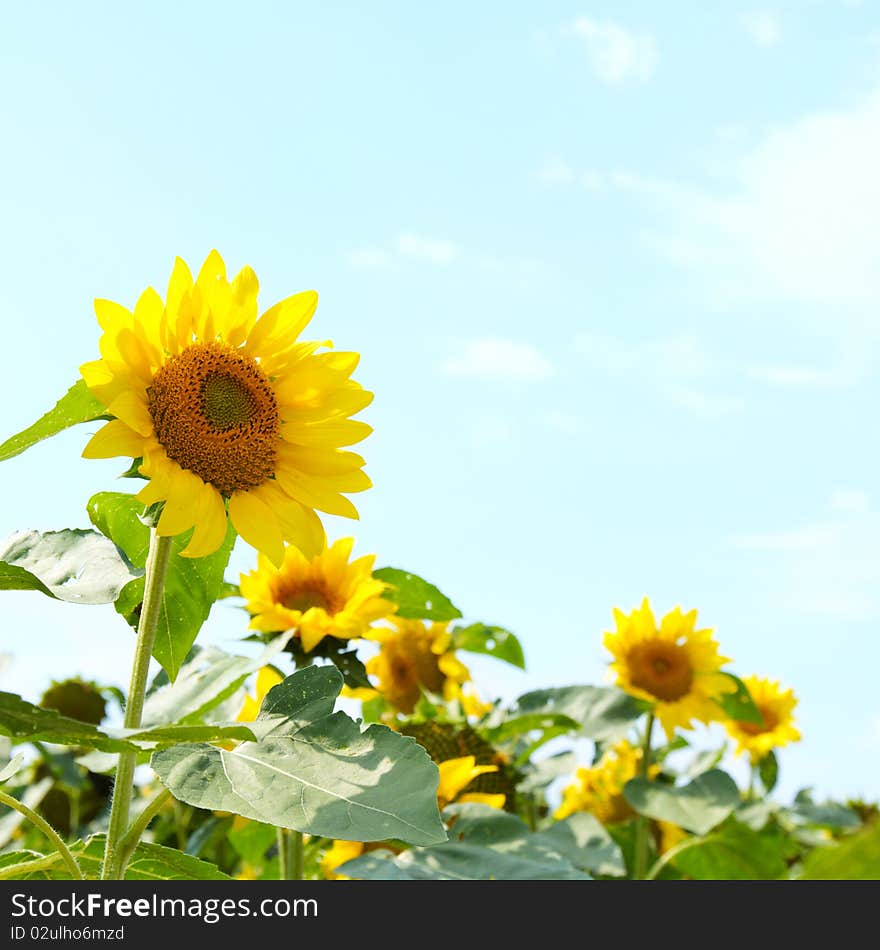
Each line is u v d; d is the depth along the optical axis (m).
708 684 2.45
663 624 2.48
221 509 1.49
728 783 2.24
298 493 1.52
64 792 2.67
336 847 1.97
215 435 1.49
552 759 2.24
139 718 1.44
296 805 1.31
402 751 1.36
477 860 1.76
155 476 1.45
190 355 1.51
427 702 2.27
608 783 2.60
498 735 2.18
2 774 1.45
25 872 1.48
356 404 1.56
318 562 1.97
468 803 1.89
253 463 1.51
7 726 1.28
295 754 1.38
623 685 2.45
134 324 1.47
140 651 1.45
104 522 1.55
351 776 1.35
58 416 1.45
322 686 1.43
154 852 1.48
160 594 1.46
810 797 2.85
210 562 1.54
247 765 1.38
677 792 2.23
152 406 1.48
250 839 2.15
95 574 1.48
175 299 1.51
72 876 1.44
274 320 1.56
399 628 2.37
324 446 1.54
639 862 2.30
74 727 1.24
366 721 2.31
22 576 1.43
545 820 2.54
